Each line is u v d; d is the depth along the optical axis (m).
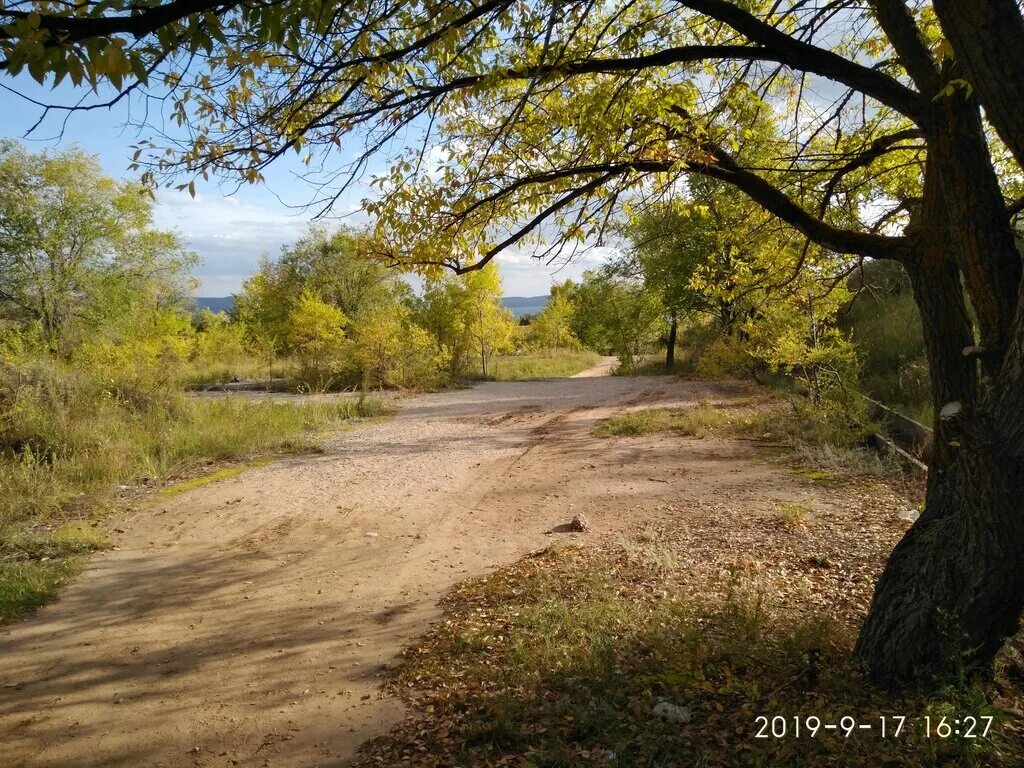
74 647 4.91
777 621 4.60
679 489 8.66
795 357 11.87
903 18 3.90
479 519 7.83
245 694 4.24
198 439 11.59
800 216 4.60
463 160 5.38
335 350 24.50
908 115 3.80
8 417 10.44
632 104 4.91
